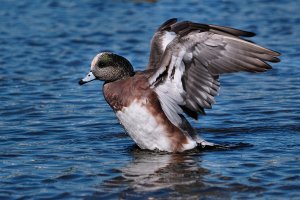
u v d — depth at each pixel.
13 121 14.10
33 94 16.19
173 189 10.12
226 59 11.26
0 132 13.34
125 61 12.09
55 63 18.95
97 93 16.28
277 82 16.80
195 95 11.62
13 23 23.16
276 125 13.44
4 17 23.95
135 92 11.73
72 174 10.87
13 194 10.07
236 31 10.82
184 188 10.15
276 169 10.81
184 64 11.37
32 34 21.81
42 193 10.09
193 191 10.03
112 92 11.95
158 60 12.51
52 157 11.80
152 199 9.77
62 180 10.62
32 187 10.34
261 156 11.54
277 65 18.31
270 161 11.23
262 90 16.12
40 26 22.78
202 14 24.02
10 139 12.89
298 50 19.64
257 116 14.06
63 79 17.52
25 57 19.48
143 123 11.77
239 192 9.95
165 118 11.73
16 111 14.80
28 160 11.64
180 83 11.55
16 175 10.87
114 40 21.16
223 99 15.45
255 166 11.01
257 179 10.41
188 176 10.64
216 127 13.48
